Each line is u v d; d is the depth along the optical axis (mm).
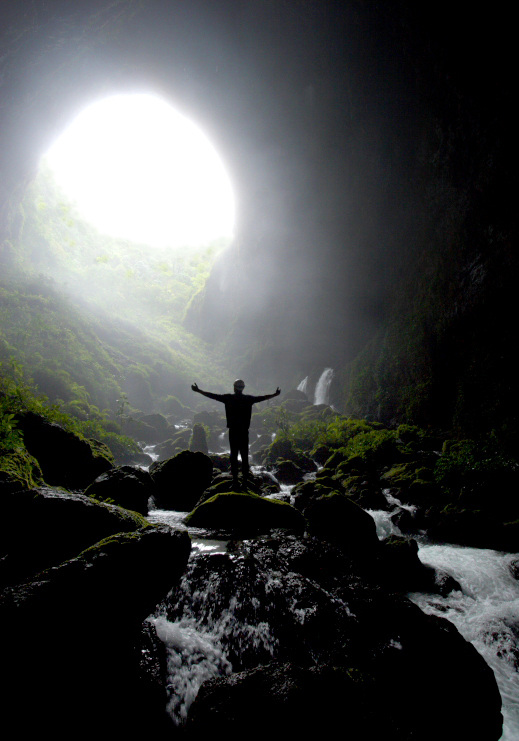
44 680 2502
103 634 2902
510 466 10195
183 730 3014
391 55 20844
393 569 6695
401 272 24500
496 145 17031
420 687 3553
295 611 4320
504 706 4195
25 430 8609
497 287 16578
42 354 21203
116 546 3328
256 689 2977
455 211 19766
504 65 15672
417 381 19844
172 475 9383
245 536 6086
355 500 10430
